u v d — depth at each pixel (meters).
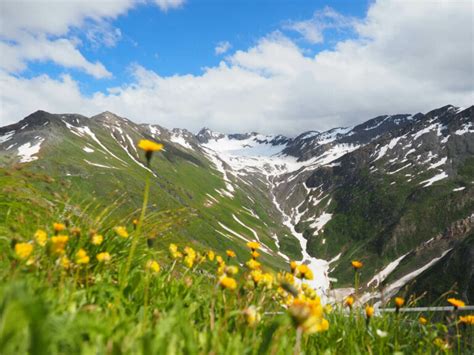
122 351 2.41
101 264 4.71
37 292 3.19
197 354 2.92
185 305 4.38
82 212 5.12
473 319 4.64
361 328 4.78
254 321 3.50
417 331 5.02
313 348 4.11
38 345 1.78
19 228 4.52
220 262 4.86
